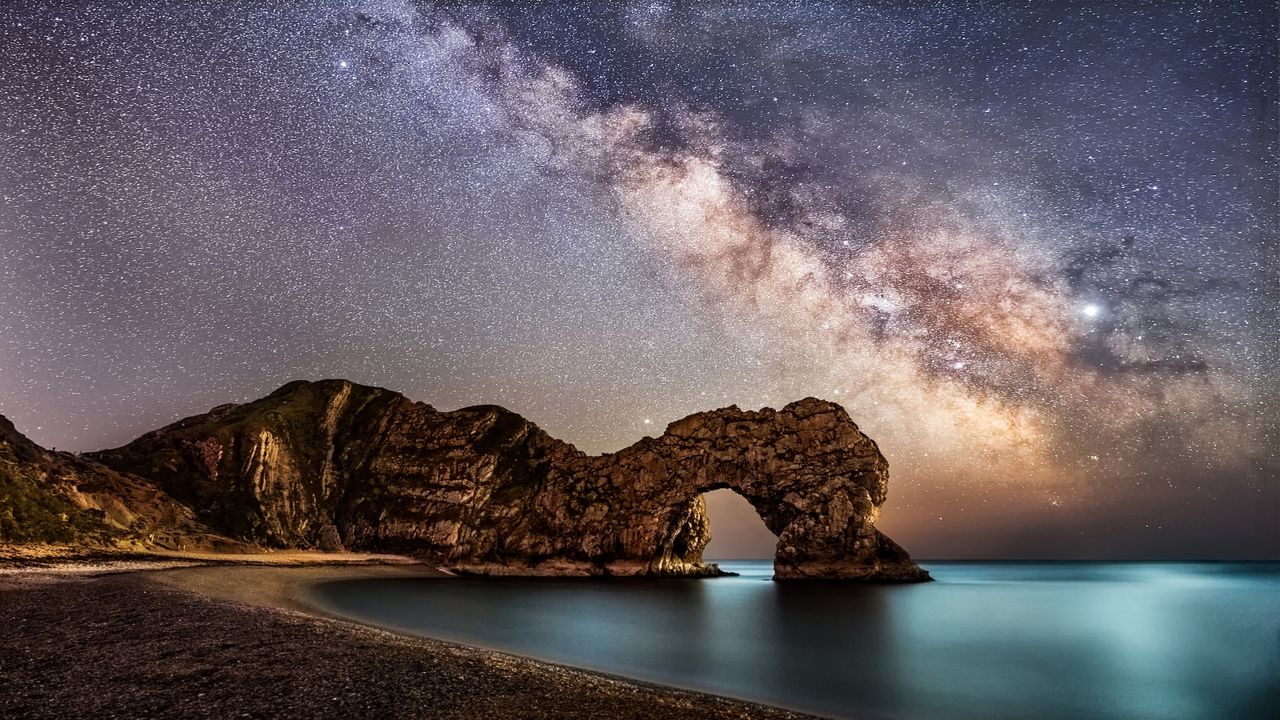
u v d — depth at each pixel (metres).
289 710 16.66
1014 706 26.47
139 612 31.23
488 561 106.88
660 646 38.69
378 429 125.06
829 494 99.88
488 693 19.75
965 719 24.31
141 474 96.06
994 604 70.12
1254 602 77.12
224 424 111.00
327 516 109.75
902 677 31.89
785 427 108.12
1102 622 55.69
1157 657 38.50
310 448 118.38
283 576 67.75
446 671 22.23
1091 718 24.92
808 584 93.06
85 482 75.94
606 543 107.38
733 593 78.88
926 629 49.56
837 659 36.41
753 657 36.09
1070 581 134.12
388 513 111.00
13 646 22.80
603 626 47.22
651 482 111.19
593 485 113.56
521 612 53.72
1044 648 41.44
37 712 15.77
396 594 62.59
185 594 40.22
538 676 23.23
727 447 109.06
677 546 120.62
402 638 29.34
